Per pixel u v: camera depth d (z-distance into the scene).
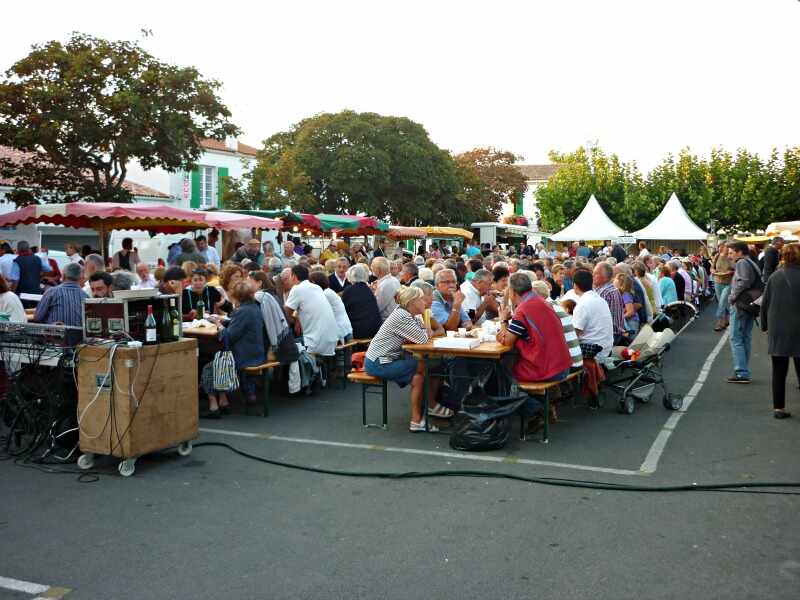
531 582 3.93
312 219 20.31
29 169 24.20
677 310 14.09
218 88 25.23
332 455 6.42
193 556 4.29
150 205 13.57
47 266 16.19
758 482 5.55
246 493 5.41
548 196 40.91
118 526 4.76
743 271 9.62
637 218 38.62
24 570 4.11
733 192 37.91
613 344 9.04
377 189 42.38
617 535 4.56
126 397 5.68
